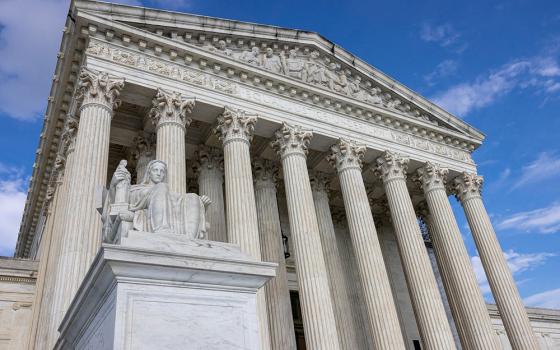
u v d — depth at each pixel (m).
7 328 32.16
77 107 27.33
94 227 22.38
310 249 29.31
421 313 32.53
